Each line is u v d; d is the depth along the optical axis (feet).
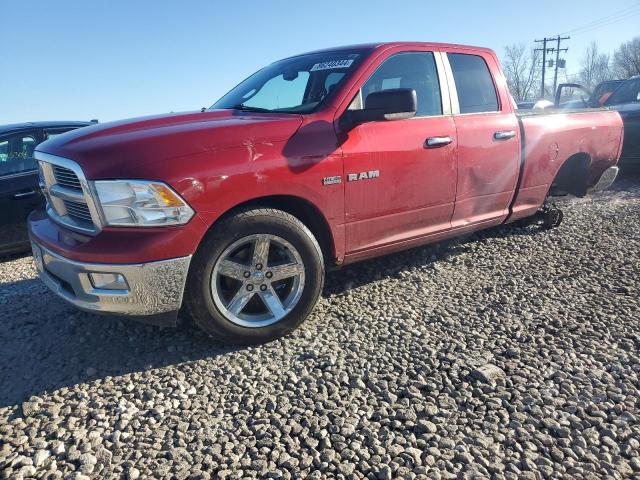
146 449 7.71
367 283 13.82
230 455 7.48
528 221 18.39
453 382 9.05
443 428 7.88
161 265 9.17
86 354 10.56
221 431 8.04
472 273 14.34
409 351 10.17
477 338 10.57
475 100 14.47
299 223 10.61
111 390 9.23
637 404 8.25
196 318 9.95
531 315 11.53
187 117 11.41
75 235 9.86
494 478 6.86
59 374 9.87
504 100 15.20
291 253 10.62
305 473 7.09
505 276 14.02
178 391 9.14
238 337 10.32
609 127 18.34
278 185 10.21
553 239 17.16
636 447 7.33
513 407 8.27
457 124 13.55
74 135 10.55
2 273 16.99
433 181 13.03
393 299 12.74
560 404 8.31
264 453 7.49
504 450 7.39
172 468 7.26
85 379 9.66
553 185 18.35
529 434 7.68
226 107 13.70
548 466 7.02
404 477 6.92
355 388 8.99
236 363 10.02
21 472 7.23
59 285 10.27
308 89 12.45
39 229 11.01
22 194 18.92
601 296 12.41
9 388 9.48
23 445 7.85
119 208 9.09
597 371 9.16
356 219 11.75
